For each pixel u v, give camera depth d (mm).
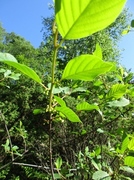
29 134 8078
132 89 1842
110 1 477
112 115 2250
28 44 30047
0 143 5910
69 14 519
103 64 614
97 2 485
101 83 2025
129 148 1458
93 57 614
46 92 978
